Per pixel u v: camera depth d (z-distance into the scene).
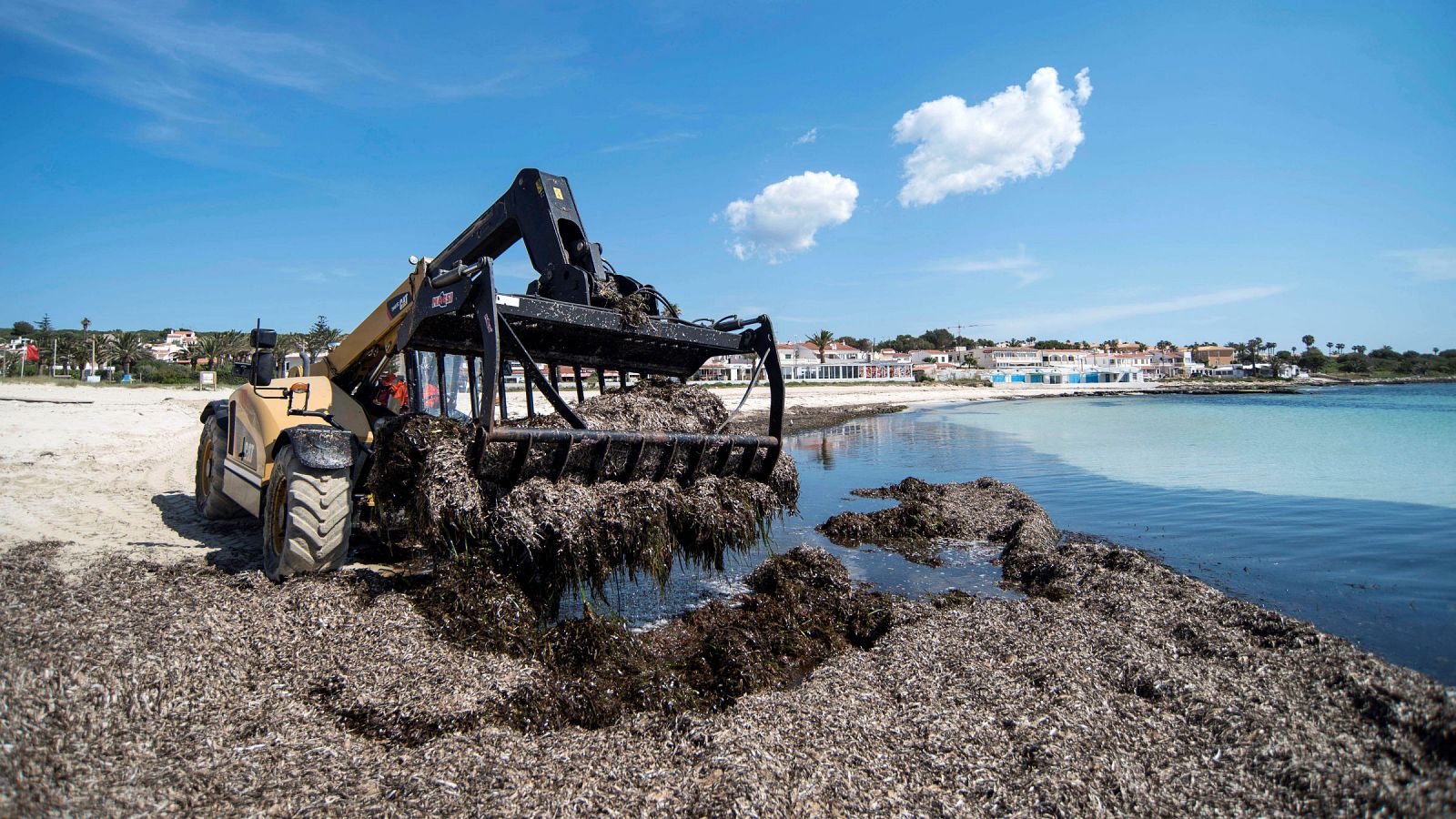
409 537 6.41
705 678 4.37
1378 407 43.72
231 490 6.95
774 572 6.40
